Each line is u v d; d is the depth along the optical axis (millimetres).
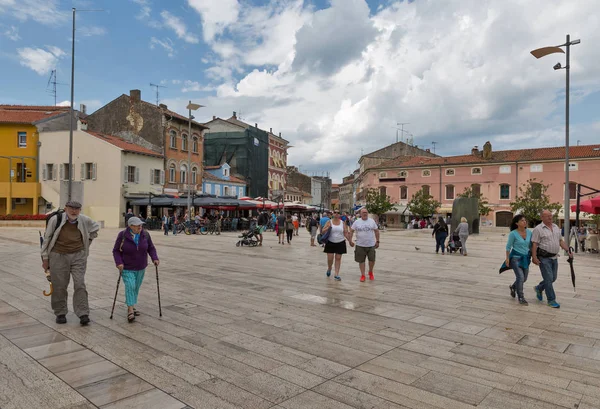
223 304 7605
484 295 8711
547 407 3801
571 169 49281
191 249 18297
